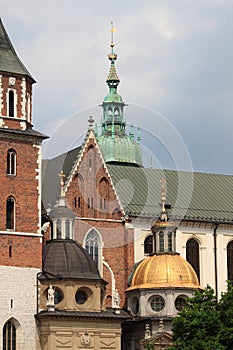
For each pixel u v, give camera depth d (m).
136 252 144.25
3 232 127.62
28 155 131.00
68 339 127.69
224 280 150.50
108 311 132.12
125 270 142.75
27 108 132.00
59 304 129.50
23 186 130.00
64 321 127.75
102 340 129.75
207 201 154.50
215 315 115.25
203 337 113.94
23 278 128.00
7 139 129.62
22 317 127.06
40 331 127.75
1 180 128.50
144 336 137.00
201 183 157.88
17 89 131.25
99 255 141.25
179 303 138.00
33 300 128.25
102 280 132.25
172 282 137.88
